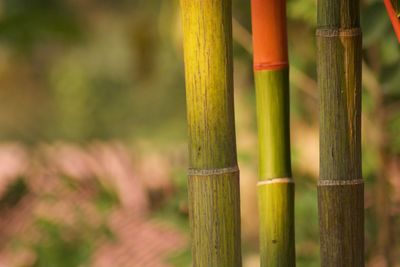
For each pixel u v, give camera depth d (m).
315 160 2.72
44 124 7.59
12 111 8.05
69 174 3.03
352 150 1.61
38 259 2.70
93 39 7.46
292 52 2.68
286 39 1.66
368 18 2.12
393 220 2.39
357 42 1.60
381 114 2.43
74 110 7.27
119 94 7.34
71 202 2.85
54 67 7.89
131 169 3.16
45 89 8.26
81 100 7.34
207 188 1.61
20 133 7.41
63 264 2.69
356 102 1.60
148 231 2.83
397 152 2.45
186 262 2.65
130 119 6.93
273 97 1.66
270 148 1.67
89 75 7.60
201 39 1.60
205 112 1.61
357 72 1.60
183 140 4.46
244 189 2.98
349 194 1.61
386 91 2.35
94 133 6.93
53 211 2.83
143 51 4.02
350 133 1.60
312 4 2.38
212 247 1.62
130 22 4.11
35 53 7.91
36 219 2.79
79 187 2.93
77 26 3.49
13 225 2.95
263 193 1.68
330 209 1.61
